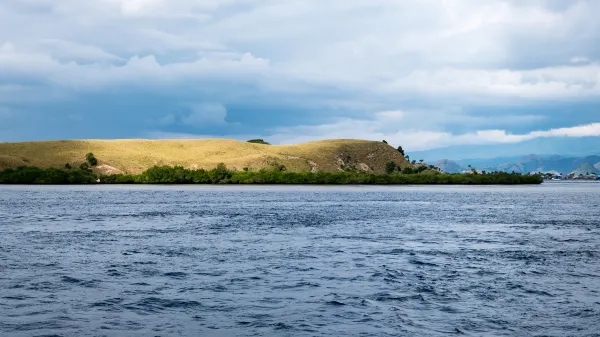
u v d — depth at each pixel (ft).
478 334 65.77
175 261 116.16
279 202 351.25
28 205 311.68
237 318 72.13
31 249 133.90
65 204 322.75
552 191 618.03
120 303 79.30
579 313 74.59
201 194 472.44
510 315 73.61
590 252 131.03
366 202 355.77
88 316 72.64
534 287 90.58
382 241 152.56
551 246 142.72
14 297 82.58
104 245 141.90
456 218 233.35
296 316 73.20
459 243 148.56
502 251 132.67
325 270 106.01
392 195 471.62
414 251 132.36
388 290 88.43
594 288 89.92
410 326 68.85
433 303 79.92
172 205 317.01
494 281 95.50
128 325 68.85
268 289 88.99
